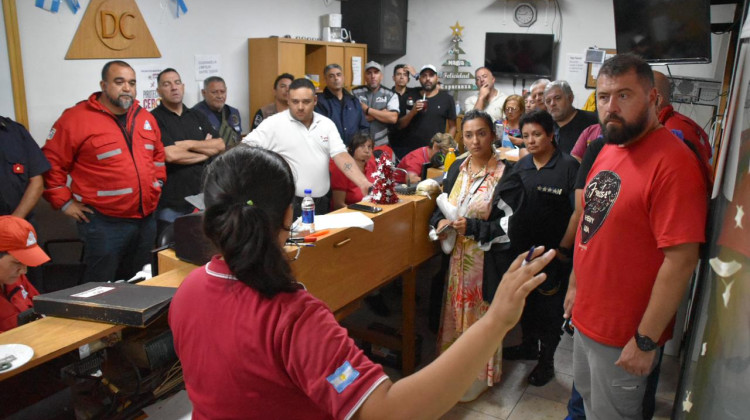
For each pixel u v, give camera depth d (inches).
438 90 228.4
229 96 196.2
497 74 255.4
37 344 52.6
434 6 266.7
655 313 60.6
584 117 139.4
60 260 143.0
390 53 259.8
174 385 62.2
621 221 63.4
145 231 134.0
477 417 102.5
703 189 58.2
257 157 34.1
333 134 126.3
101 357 62.1
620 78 59.9
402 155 228.7
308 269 80.0
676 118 81.3
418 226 108.2
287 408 32.9
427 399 30.1
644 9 132.0
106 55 150.6
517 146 173.2
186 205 146.7
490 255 100.3
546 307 107.3
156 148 135.3
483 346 31.5
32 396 59.4
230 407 33.5
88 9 144.1
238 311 33.1
